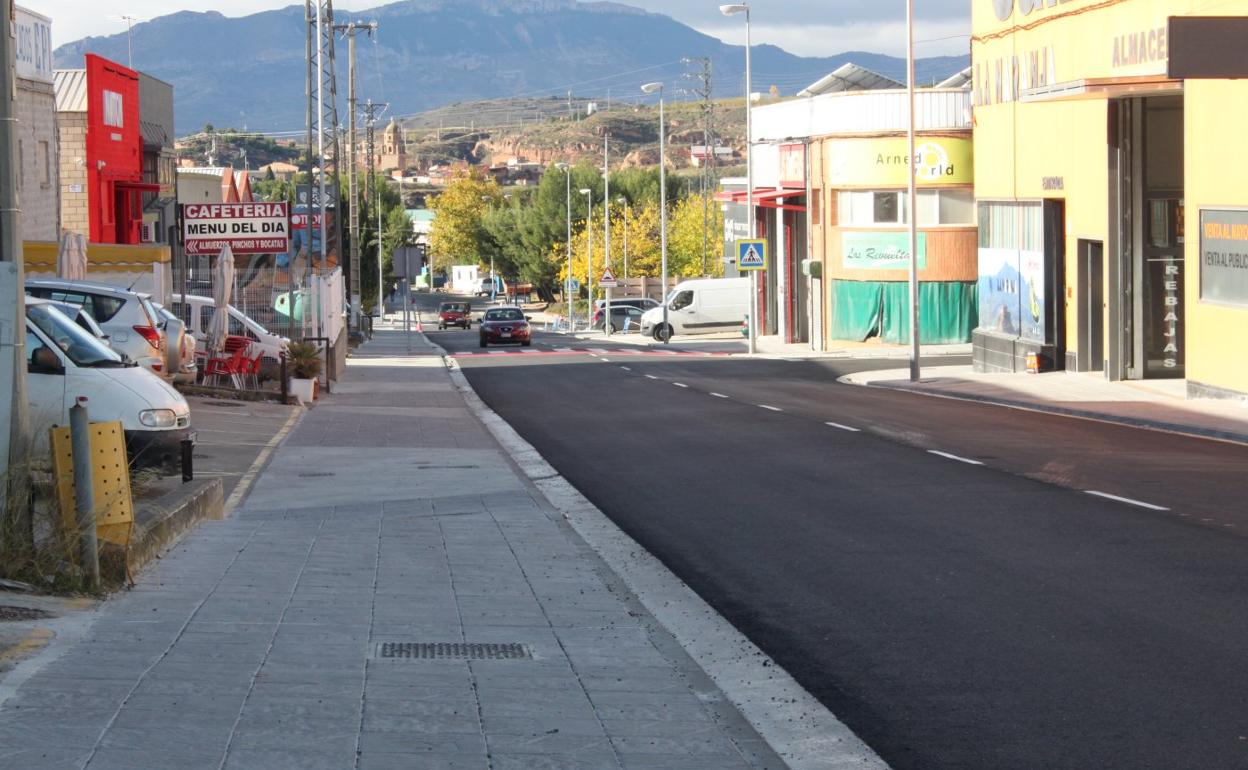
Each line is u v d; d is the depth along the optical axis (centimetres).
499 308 6850
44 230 3847
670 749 659
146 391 1566
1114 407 2655
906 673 816
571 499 1614
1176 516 1327
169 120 6109
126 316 2375
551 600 1023
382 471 1916
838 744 688
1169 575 1052
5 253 1027
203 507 1379
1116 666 807
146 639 827
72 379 1545
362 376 4331
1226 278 2642
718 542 1285
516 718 701
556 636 903
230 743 627
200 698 700
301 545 1250
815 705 757
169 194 5944
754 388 3497
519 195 18638
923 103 5259
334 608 966
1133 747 664
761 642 906
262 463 1989
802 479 1694
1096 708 729
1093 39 3228
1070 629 899
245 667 773
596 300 10619
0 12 1029
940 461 1825
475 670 800
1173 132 3156
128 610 914
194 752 609
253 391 3011
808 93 6147
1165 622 907
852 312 5481
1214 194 2659
